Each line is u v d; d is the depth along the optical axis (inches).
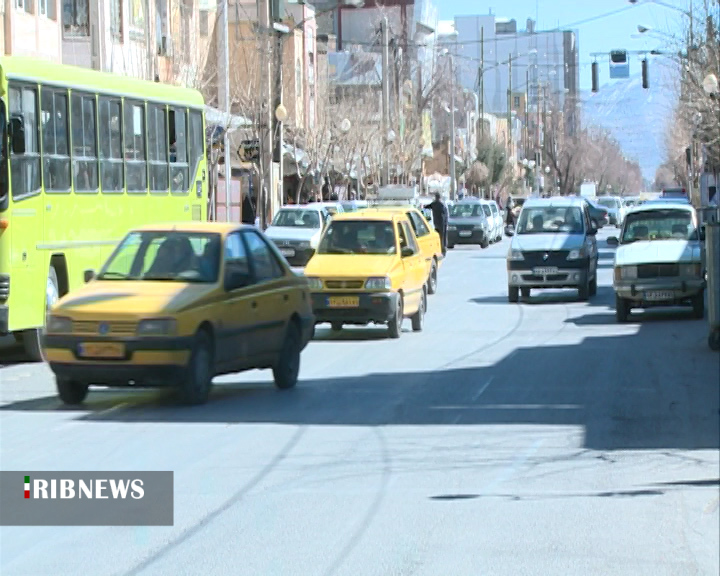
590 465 591.2
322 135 3152.1
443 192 5118.1
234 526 487.8
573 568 421.7
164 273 799.7
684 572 415.5
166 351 740.7
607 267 2301.9
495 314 1435.8
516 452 625.6
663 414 732.7
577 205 1664.6
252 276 831.7
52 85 1064.8
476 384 869.2
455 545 453.4
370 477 573.0
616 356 1021.8
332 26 5098.4
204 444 655.8
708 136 2748.5
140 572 426.0
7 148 991.0
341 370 959.6
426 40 5403.5
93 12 2119.8
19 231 1007.6
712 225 1038.4
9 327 997.2
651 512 499.2
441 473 578.9
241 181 2815.0
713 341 1048.2
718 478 559.5
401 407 773.9
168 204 1296.8
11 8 1806.1
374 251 1208.2
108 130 1167.6
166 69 2463.1
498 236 3526.1
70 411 771.4
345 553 445.1
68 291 1091.3
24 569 433.4
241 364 812.0
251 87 2765.7
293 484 560.7
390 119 3905.0
